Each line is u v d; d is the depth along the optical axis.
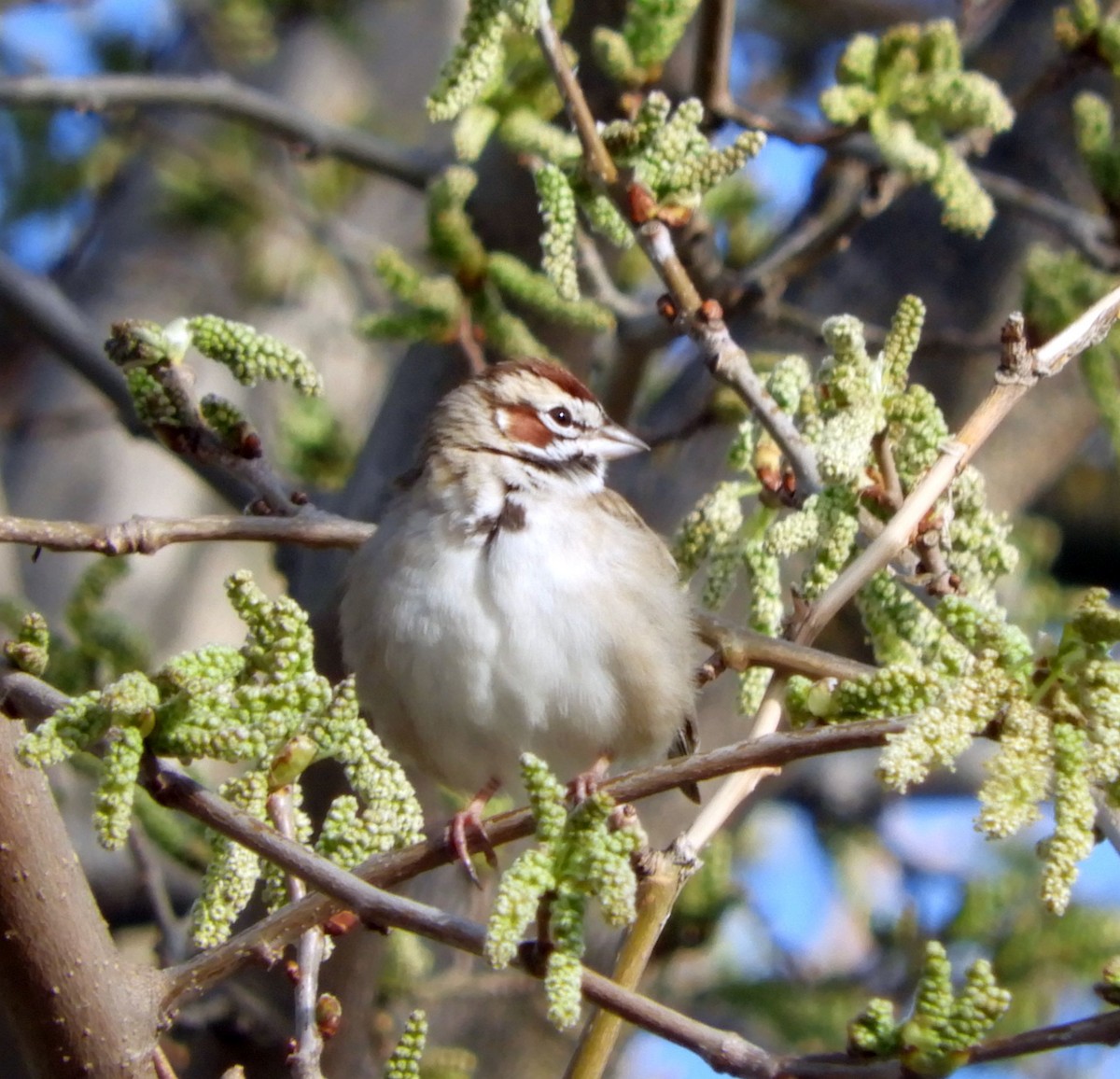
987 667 5.61
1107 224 11.86
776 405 8.03
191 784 5.82
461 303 10.77
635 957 6.88
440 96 7.70
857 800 19.39
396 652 9.61
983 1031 5.50
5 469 19.12
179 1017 10.98
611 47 9.10
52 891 6.24
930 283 13.44
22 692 6.21
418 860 6.32
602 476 10.48
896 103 9.70
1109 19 11.69
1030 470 13.16
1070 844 5.33
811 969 15.10
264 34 20.36
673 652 9.77
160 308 19.91
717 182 7.98
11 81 13.95
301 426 14.36
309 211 18.19
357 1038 10.74
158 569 18.20
